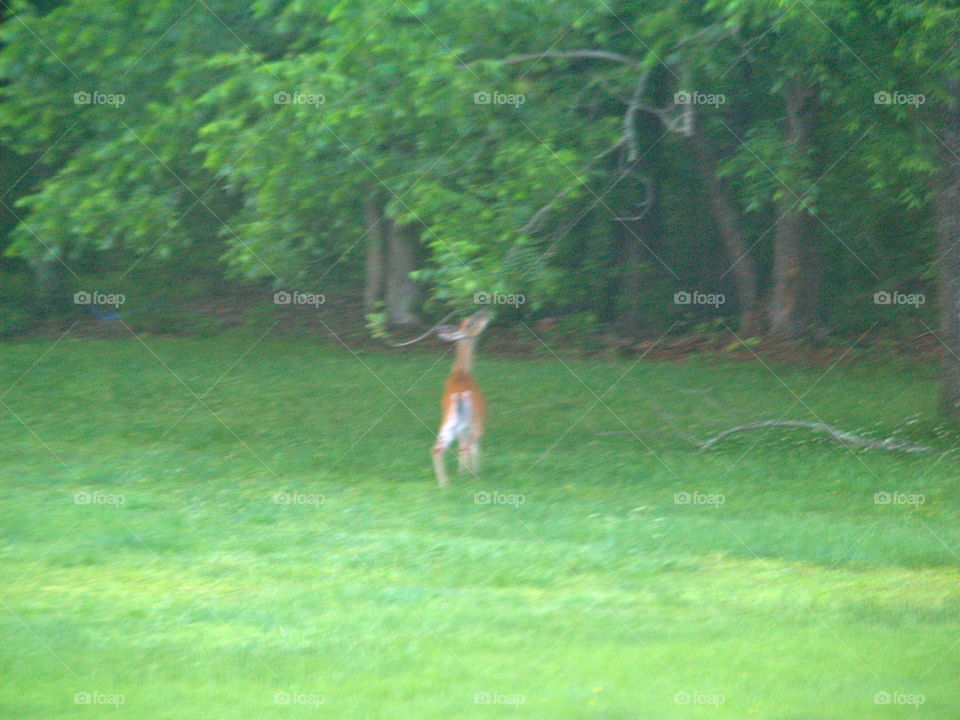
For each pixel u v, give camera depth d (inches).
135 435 670.5
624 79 650.8
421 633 323.9
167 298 1059.9
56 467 585.9
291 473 582.6
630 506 513.3
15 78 688.4
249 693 272.8
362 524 477.4
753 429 689.0
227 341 951.6
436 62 548.4
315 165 597.3
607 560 414.3
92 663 296.2
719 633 321.4
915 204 782.5
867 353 941.8
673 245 1136.8
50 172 1004.6
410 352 923.4
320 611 349.4
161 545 436.8
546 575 395.5
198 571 400.5
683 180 1111.6
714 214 1024.9
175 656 301.9
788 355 935.7
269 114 580.1
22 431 676.7
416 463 608.7
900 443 631.8
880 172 749.9
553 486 557.6
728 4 579.2
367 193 665.0
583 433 690.2
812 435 672.4
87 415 719.1
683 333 1040.2
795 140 781.9
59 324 1007.6
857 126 729.6
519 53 615.8
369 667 292.7
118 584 382.6
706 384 828.6
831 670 284.4
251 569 403.5
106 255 1105.4
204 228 1058.1
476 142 599.2
